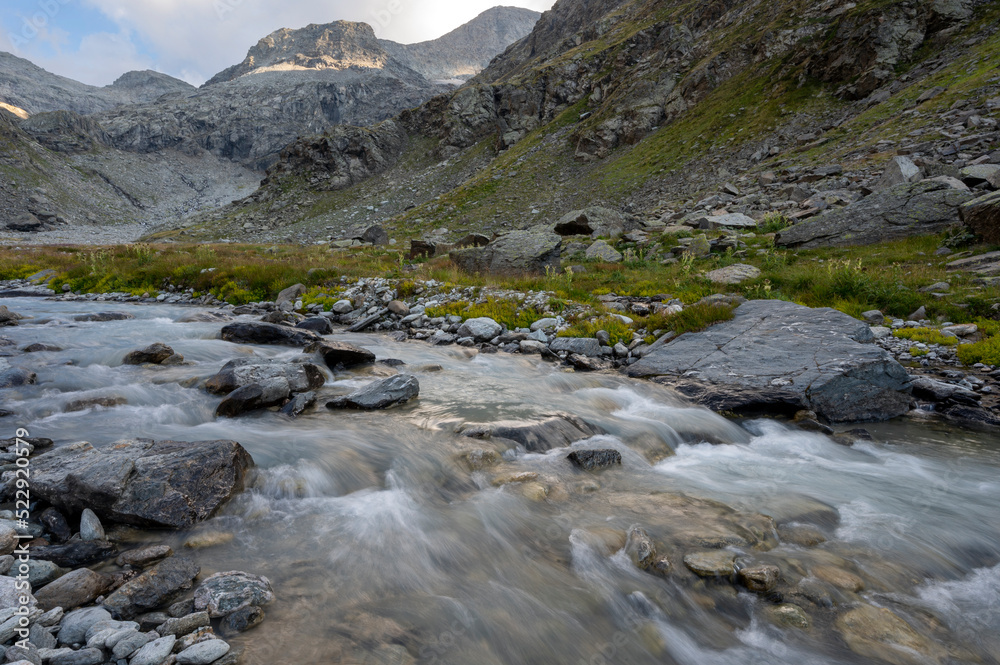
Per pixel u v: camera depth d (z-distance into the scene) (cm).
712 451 630
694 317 1070
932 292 1226
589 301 1398
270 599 310
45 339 984
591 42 12469
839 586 355
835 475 556
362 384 809
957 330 1023
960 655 301
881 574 375
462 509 439
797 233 1927
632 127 8044
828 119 5094
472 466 516
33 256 3034
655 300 1413
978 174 1870
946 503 491
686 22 9844
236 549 364
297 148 13325
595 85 10206
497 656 285
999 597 357
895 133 3259
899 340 1033
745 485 524
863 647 304
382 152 12925
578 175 7856
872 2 5769
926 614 336
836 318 958
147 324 1199
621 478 532
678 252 2136
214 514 397
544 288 1562
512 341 1177
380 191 11350
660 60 9075
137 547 355
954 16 4925
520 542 396
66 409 614
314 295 1619
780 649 304
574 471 532
